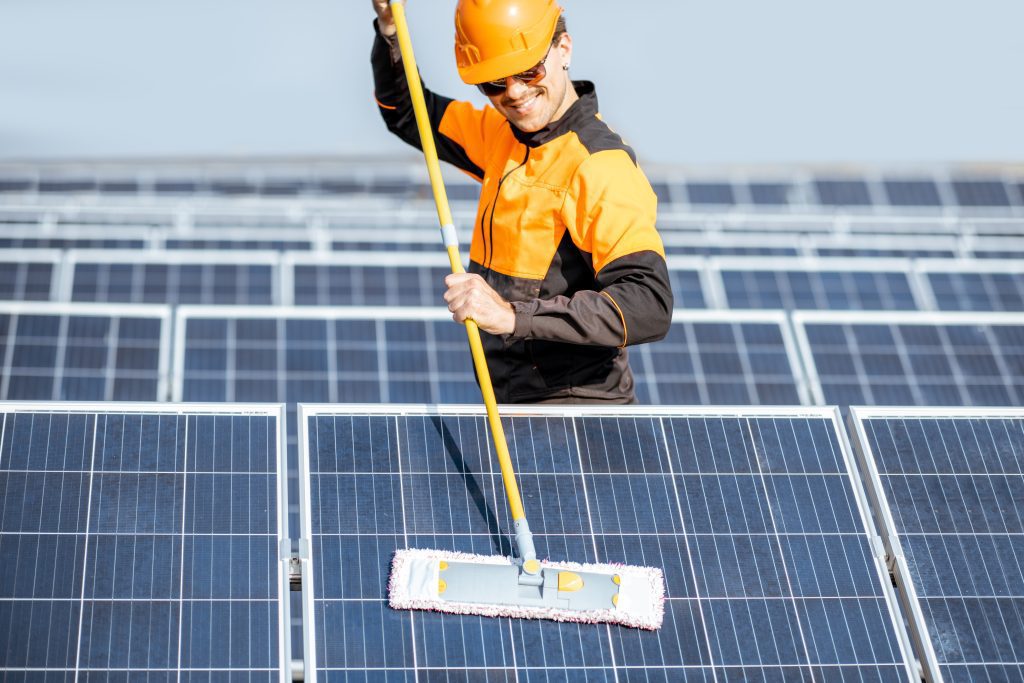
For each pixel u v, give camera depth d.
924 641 5.91
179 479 6.10
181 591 5.71
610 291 6.05
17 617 5.54
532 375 6.81
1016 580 6.18
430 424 6.48
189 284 17.30
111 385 13.30
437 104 7.57
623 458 6.46
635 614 5.77
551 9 6.38
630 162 6.55
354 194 25.75
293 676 6.53
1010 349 15.08
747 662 5.74
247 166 25.94
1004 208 26.20
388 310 13.73
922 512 6.42
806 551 6.19
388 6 7.14
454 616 5.74
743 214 22.48
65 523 5.87
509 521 6.13
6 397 13.12
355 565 5.86
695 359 14.79
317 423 6.38
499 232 6.72
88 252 17.45
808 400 14.45
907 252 21.86
